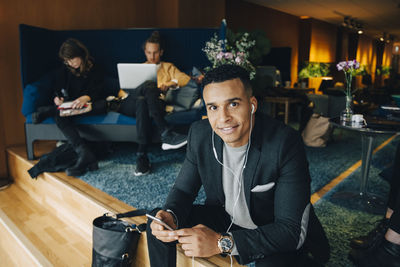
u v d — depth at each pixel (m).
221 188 1.26
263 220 1.27
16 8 3.59
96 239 1.63
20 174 3.20
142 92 2.80
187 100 3.11
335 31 12.66
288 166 1.13
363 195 2.33
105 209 2.05
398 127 2.11
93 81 3.15
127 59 3.88
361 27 12.16
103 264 1.62
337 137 4.55
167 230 1.14
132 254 1.65
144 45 3.45
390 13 9.96
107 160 3.16
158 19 4.99
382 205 2.20
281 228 1.08
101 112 3.03
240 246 1.07
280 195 1.14
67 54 2.95
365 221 1.97
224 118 1.06
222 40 3.33
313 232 1.22
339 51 13.05
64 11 3.98
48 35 3.53
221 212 1.39
